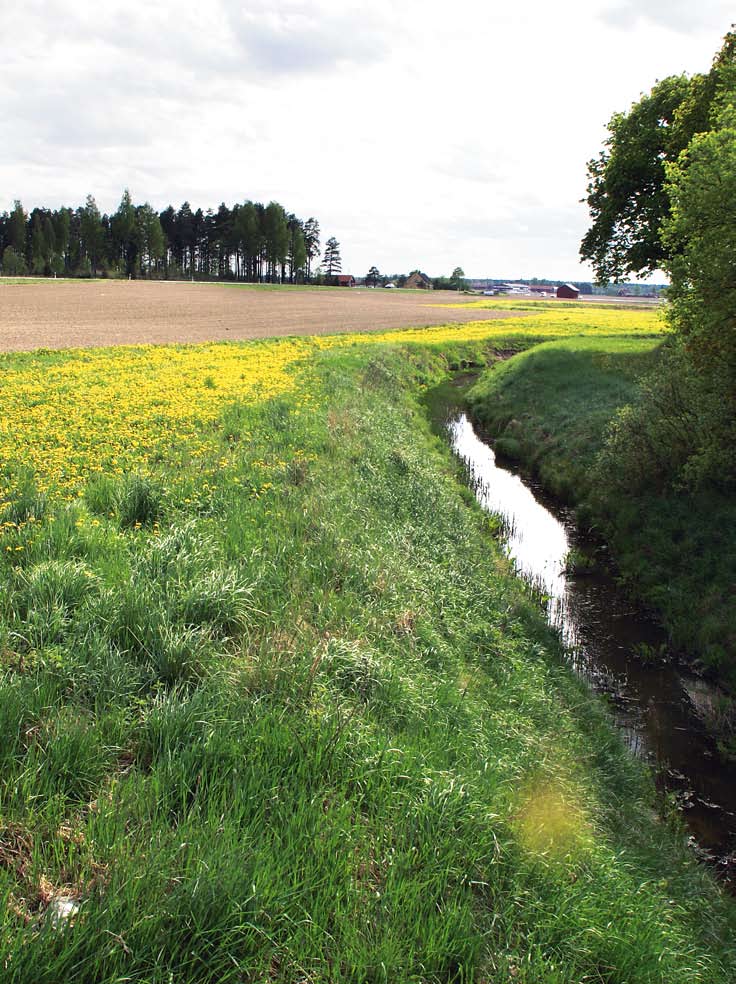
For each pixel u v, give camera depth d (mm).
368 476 12258
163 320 53438
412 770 4613
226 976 2867
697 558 11430
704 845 6410
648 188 26812
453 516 12281
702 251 11242
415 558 9461
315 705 4973
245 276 151625
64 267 125812
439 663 6777
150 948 2881
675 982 3928
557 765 5992
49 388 17453
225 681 4922
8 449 10547
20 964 2611
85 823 3553
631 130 26828
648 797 6754
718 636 9656
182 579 6332
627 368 26156
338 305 86562
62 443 11500
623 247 28812
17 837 3365
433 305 97250
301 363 25688
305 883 3438
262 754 4297
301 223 159125
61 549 6613
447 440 21719
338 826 3871
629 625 10594
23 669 4672
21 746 3986
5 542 6656
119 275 125562
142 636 5309
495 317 73750
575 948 3781
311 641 5922
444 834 4148
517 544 13461
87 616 5395
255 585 6527
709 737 8023
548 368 28984
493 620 8852
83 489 8656
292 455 11922
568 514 15531
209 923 3068
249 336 41406
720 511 12219
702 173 11203
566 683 8203
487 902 3934
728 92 15070
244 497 9438
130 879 3105
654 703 8656
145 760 4215
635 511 13547
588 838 5027
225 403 16062
